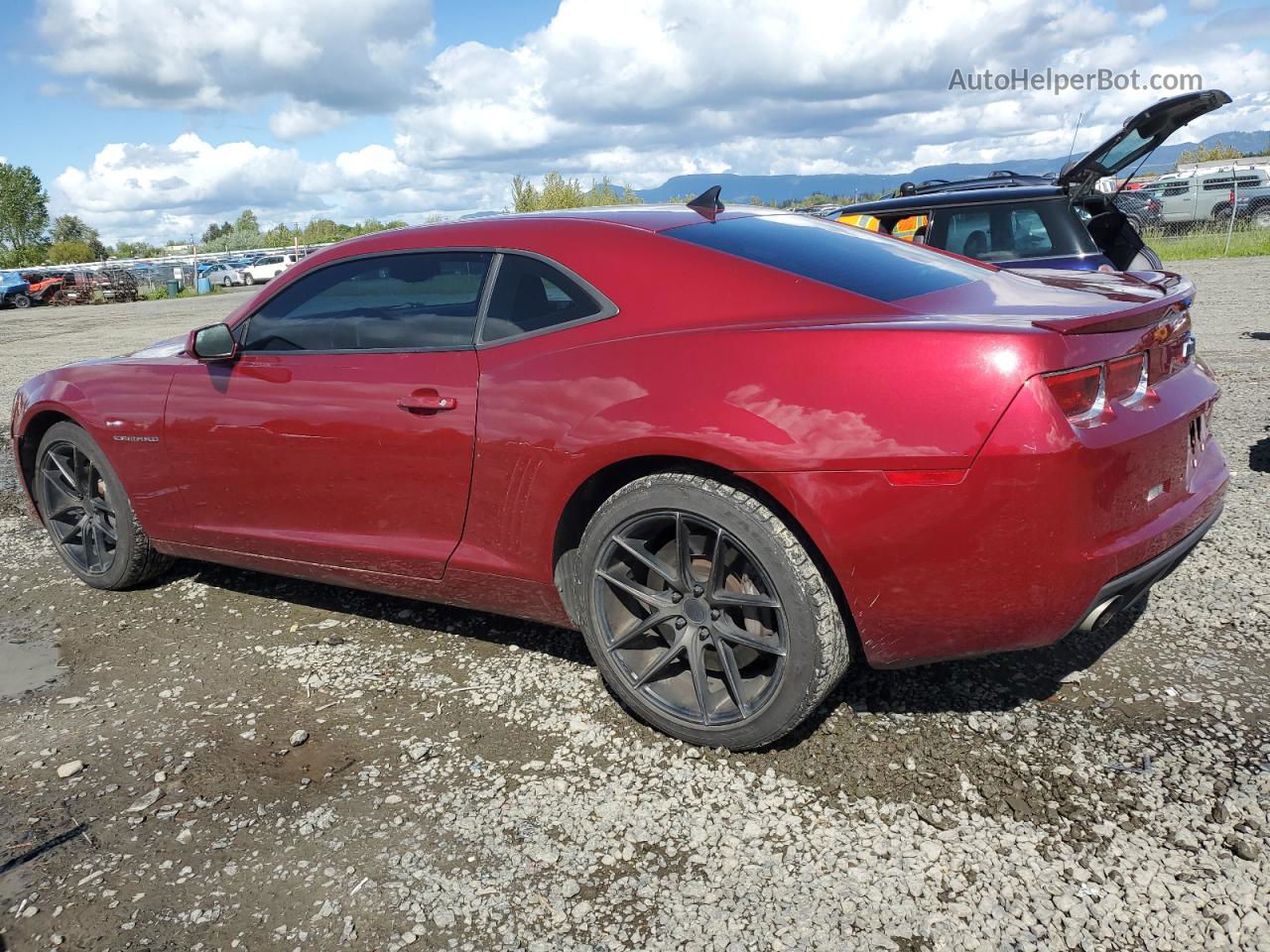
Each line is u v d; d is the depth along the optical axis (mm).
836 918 1924
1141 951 1793
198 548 3605
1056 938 1837
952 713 2621
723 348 2363
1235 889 1919
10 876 2186
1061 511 2084
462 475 2783
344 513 3107
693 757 2523
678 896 2018
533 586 2783
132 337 16438
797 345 2281
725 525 2336
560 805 2354
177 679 3143
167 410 3449
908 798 2277
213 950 1937
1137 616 3123
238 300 28656
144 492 3627
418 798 2414
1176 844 2055
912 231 6934
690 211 3037
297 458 3139
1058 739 2465
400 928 1973
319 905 2049
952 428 2096
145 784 2533
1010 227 6633
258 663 3225
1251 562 3486
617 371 2482
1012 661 2877
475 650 3238
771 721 2395
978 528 2107
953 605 2193
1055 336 2117
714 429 2285
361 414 2951
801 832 2193
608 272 2654
